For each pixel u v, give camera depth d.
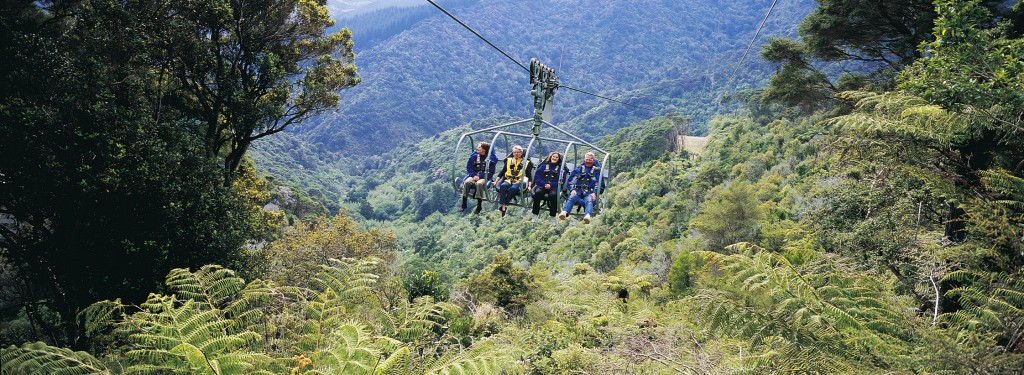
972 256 7.87
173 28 18.09
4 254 16.28
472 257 84.00
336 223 30.80
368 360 6.37
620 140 116.62
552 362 12.32
